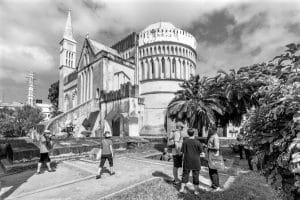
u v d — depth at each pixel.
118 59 38.94
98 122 34.66
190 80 19.75
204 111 16.48
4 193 7.65
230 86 15.16
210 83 18.03
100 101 34.88
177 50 51.81
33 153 14.09
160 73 50.38
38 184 8.85
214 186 7.57
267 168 3.68
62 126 31.56
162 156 17.66
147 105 46.22
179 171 10.85
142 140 25.33
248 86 14.09
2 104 85.44
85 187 8.09
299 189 3.01
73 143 18.86
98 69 37.06
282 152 3.18
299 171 2.76
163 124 43.88
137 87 30.27
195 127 17.83
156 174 10.16
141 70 52.44
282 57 3.79
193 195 6.75
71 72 52.50
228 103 16.95
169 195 6.94
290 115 3.29
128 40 47.28
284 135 3.13
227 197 6.50
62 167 12.49
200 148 7.30
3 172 11.65
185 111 17.17
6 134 39.00
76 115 33.78
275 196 6.34
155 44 51.09
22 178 9.89
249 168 11.36
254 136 3.93
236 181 8.42
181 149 7.52
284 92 3.44
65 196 7.05
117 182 8.79
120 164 13.33
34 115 44.62
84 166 12.49
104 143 10.04
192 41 55.94
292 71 3.54
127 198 6.66
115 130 33.00
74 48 57.50
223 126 20.56
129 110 28.89
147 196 6.84
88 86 39.91
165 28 52.03
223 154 19.62
